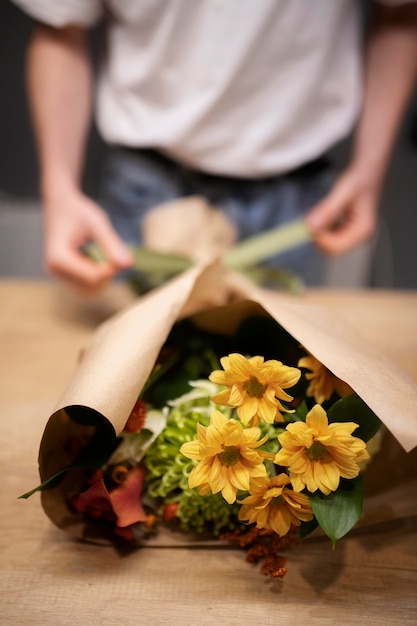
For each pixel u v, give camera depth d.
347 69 1.11
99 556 0.58
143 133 1.09
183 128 1.05
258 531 0.57
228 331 0.70
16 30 1.71
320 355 0.55
